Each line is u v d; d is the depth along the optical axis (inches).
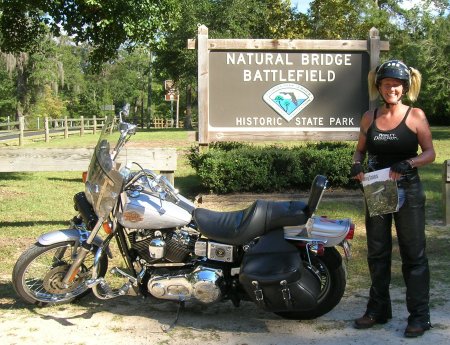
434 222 331.0
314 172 400.5
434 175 507.2
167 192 187.2
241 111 398.3
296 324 186.7
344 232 174.7
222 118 398.3
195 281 179.2
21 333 180.7
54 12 528.1
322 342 172.2
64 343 173.5
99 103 3277.6
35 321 190.4
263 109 398.6
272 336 177.5
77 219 203.9
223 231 178.5
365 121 181.8
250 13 1465.3
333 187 409.1
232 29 1449.3
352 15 1016.2
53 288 199.8
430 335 175.5
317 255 180.1
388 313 185.3
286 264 171.9
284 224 176.1
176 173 535.2
